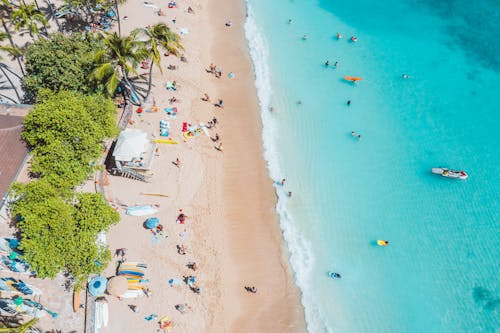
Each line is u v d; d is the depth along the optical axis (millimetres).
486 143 42812
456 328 29797
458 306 30875
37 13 39500
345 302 30641
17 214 26938
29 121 29453
